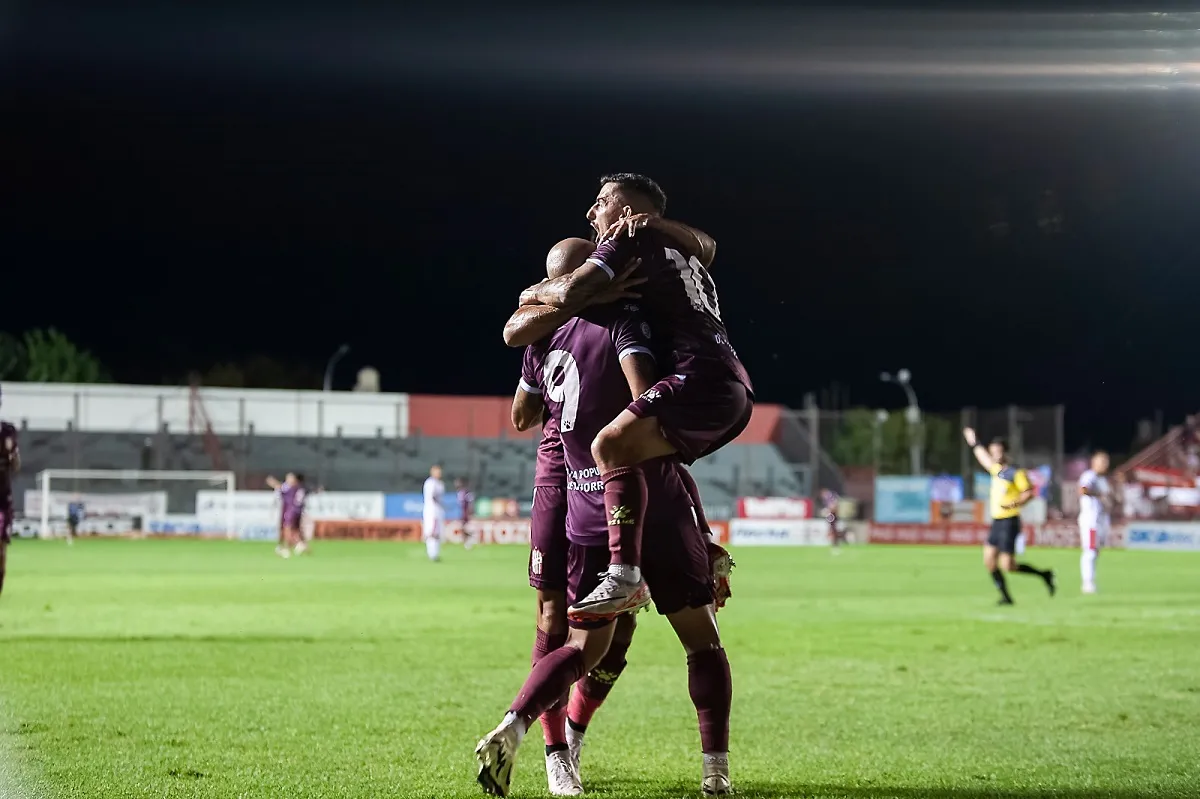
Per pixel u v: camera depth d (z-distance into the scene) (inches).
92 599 623.8
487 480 2117.4
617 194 196.2
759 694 308.5
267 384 2952.8
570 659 176.1
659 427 181.0
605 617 175.9
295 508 1228.5
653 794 190.2
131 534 1748.3
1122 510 1878.7
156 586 735.1
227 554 1234.0
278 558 1160.2
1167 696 306.5
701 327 187.5
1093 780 202.8
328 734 242.7
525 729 170.1
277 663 362.6
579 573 192.5
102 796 183.6
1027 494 642.8
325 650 398.3
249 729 247.1
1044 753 228.1
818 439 2012.8
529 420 207.3
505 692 305.0
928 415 1957.4
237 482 1964.8
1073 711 280.8
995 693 310.8
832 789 194.5
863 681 334.0
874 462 1947.6
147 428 2030.0
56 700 283.4
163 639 425.7
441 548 1533.0
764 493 2053.4
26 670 338.0
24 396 1983.3
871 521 1868.8
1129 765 216.4
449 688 312.2
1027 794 191.5
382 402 2160.4
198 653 385.7
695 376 184.1
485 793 184.2
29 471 1931.6
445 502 1824.6
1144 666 369.7
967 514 1883.6
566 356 193.6
